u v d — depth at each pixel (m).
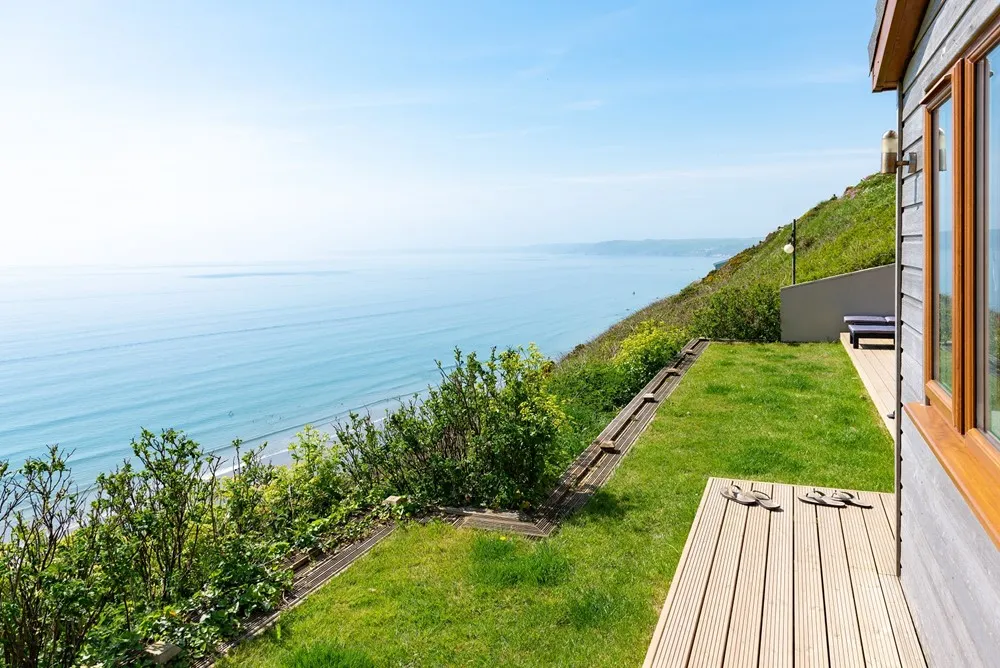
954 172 2.22
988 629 1.84
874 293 12.20
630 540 4.29
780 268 20.78
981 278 2.11
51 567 3.26
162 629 3.35
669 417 7.26
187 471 4.26
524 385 5.55
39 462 3.33
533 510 4.87
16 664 2.92
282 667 3.09
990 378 2.05
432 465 5.23
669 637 2.76
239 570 3.83
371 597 3.70
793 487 4.55
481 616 3.47
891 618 2.87
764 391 8.26
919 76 2.86
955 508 2.23
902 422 3.32
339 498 5.21
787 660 2.58
